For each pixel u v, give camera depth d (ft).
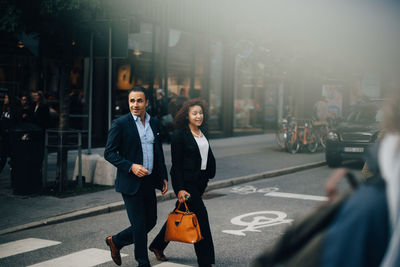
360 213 4.79
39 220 22.48
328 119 53.36
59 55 30.55
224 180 33.45
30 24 28.12
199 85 60.95
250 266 16.03
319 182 34.63
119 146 15.87
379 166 5.07
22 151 27.61
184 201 15.28
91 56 29.94
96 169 30.71
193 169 15.61
